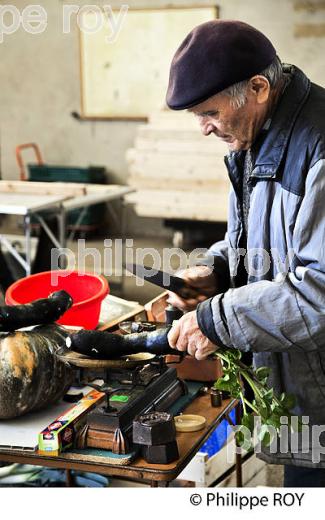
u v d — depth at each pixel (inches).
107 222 330.0
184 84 67.2
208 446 103.1
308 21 283.7
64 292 84.1
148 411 74.3
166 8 304.7
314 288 65.4
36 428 76.1
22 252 213.2
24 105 341.4
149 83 315.9
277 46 290.0
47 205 191.5
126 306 105.0
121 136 327.6
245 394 81.3
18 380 75.3
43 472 102.9
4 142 350.0
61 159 341.7
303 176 68.7
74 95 331.3
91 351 71.2
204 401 85.5
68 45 326.3
